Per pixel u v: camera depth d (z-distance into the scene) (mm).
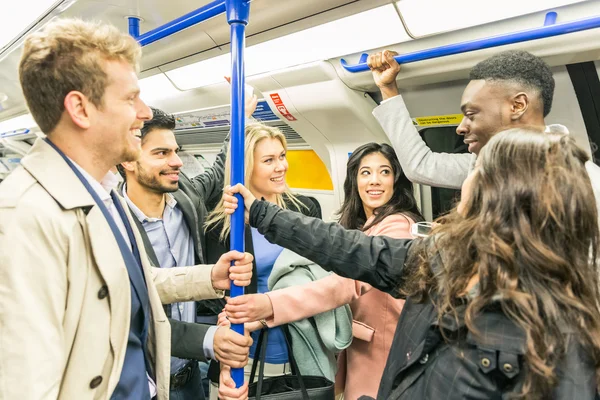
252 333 1850
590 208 787
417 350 937
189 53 2467
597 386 777
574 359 747
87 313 962
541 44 1459
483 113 1328
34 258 847
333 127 2525
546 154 796
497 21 1533
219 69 2553
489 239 800
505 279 770
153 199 1789
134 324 1141
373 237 1354
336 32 1847
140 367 1129
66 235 900
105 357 994
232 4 1350
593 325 762
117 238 1083
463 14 1507
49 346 828
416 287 1043
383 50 1864
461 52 1587
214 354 1512
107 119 989
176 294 1533
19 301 812
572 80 1626
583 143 1732
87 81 940
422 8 1517
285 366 1827
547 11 1409
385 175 1816
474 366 811
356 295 1627
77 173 999
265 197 2002
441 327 873
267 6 1757
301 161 3416
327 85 2213
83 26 960
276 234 1409
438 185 1800
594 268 827
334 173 2805
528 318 741
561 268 756
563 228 763
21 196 878
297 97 2438
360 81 2096
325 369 1705
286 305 1531
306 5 1686
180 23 1630
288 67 2303
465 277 860
